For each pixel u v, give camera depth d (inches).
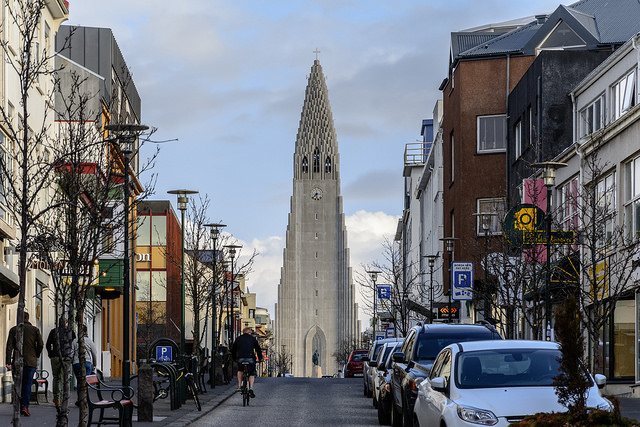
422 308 2380.7
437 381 538.6
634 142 1200.2
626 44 1259.8
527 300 1451.8
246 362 1167.0
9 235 1063.0
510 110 1846.7
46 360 1362.0
